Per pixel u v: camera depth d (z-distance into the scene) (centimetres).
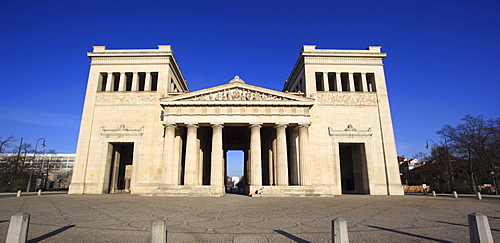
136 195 4569
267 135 6162
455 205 2869
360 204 2928
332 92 5616
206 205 2723
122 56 5778
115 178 5659
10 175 7144
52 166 9706
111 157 5450
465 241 1161
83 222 1623
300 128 4922
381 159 5331
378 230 1404
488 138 6191
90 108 5453
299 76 6281
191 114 4856
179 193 4334
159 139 5253
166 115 4859
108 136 5297
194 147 4788
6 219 1714
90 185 5084
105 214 1991
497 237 1217
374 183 5206
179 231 1354
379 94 5659
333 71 5806
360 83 5947
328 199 3747
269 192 4378
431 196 4975
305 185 4672
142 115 5391
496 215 2025
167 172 4641
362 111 5547
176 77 6475
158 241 905
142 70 5725
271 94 5056
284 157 4750
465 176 7269
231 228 1439
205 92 5003
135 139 5262
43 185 8669
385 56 5875
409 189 8406
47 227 1460
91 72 5697
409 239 1199
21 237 982
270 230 1384
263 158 6688
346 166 6600
